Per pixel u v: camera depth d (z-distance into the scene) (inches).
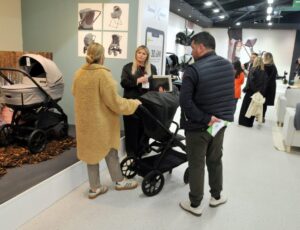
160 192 112.7
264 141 193.6
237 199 110.1
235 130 221.8
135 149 126.8
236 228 91.6
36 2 164.7
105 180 120.6
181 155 121.3
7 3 159.2
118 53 157.2
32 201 89.8
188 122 89.8
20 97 111.8
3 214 79.6
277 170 141.8
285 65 550.6
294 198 113.0
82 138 97.7
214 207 103.3
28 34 170.1
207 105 87.0
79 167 112.7
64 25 162.7
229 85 89.1
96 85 92.1
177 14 432.1
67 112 171.9
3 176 97.1
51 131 130.9
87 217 93.1
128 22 152.9
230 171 137.7
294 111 178.2
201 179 94.7
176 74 294.8
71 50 164.7
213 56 86.7
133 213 96.9
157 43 176.7
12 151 115.9
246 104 232.2
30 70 128.0
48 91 121.7
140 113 107.9
